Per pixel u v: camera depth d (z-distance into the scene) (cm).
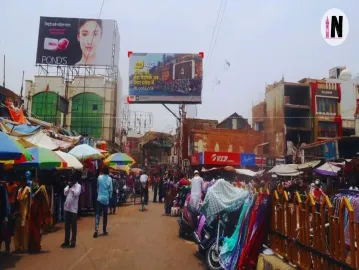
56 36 3972
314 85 4219
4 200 817
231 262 672
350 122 4203
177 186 1681
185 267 736
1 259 780
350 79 4466
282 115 4141
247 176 2144
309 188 1523
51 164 1035
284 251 588
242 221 693
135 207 2095
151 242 989
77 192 924
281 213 603
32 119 1691
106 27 4016
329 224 442
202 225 798
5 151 740
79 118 4016
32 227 852
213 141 3925
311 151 2969
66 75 4041
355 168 1309
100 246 922
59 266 724
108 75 4103
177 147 4744
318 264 471
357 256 383
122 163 2028
